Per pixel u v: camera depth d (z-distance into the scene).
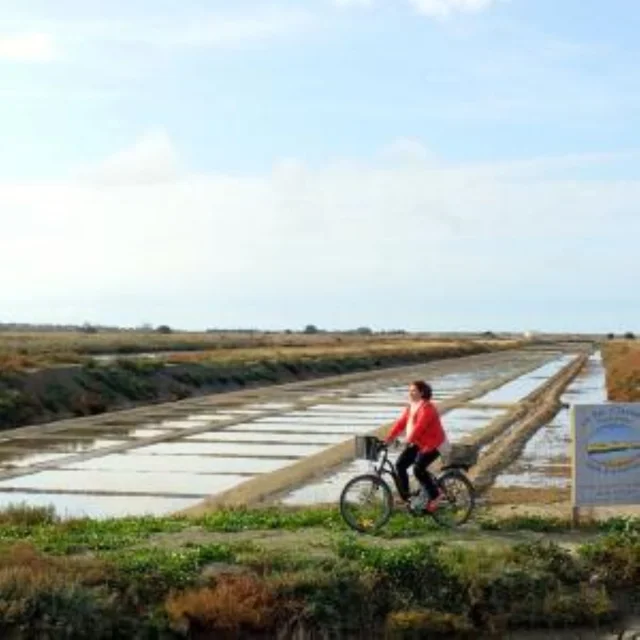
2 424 36.78
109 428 36.97
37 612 11.33
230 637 11.77
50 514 17.30
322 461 27.11
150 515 18.33
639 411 15.68
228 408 46.59
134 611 11.80
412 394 15.48
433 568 12.93
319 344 126.06
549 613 12.65
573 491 15.54
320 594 12.34
